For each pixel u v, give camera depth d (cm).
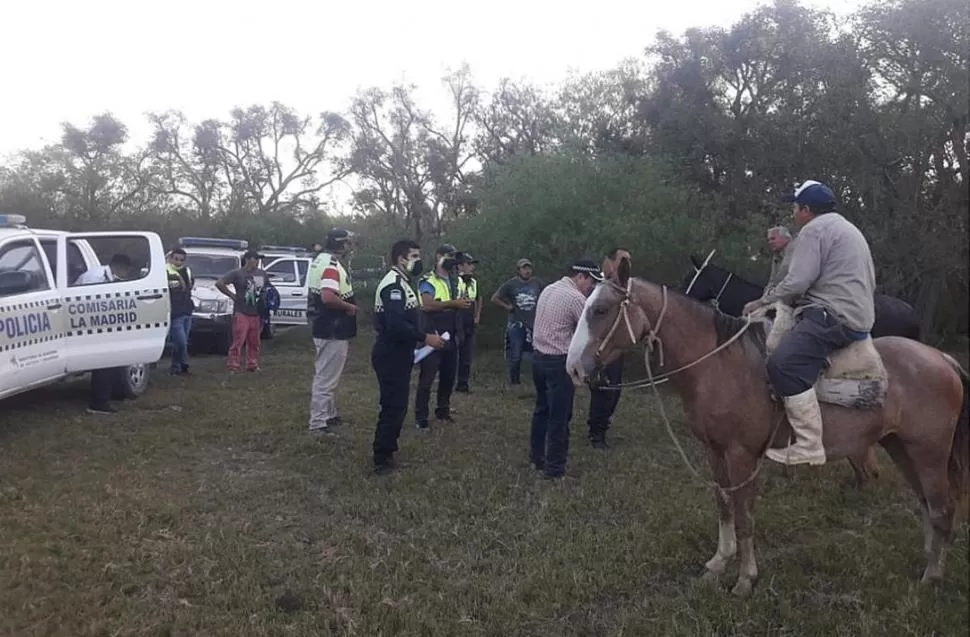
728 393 468
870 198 1523
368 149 4066
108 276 902
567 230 1285
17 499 605
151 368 1244
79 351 848
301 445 787
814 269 450
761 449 477
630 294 481
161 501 614
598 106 2689
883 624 445
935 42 1411
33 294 787
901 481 706
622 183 1327
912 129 1409
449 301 896
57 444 759
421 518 596
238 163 4316
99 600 449
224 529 562
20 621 420
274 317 1752
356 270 2245
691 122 1658
